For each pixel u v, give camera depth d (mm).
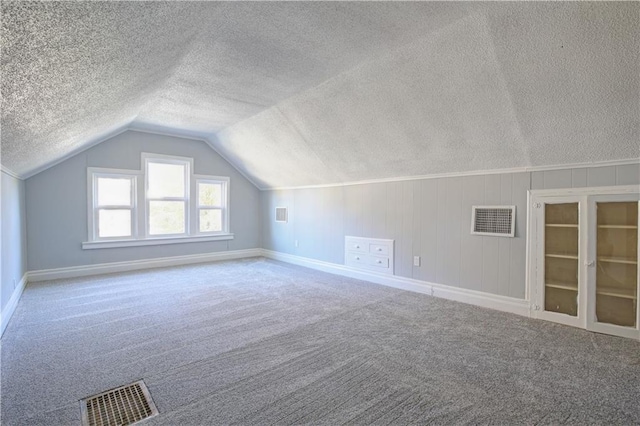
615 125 2373
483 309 3365
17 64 1166
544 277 3053
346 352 2363
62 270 4582
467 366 2152
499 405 1728
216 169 6125
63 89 1693
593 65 2047
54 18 1005
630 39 1842
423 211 3982
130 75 2109
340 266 5059
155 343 2516
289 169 5332
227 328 2828
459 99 2709
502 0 1846
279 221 6309
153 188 5418
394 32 2211
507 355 2309
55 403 1752
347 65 2730
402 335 2672
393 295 3887
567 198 2895
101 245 4855
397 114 3162
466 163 3445
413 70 2609
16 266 3523
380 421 1600
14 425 1568
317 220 5465
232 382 1966
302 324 2930
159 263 5484
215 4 1692
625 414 1652
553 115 2496
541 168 3035
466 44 2229
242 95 3477
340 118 3572
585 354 2322
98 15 1141
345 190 4973
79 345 2469
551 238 3043
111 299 3641
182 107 3945
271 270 5336
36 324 2881
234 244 6434
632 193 2578
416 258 4059
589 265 2775
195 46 2355
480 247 3482
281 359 2260
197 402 1767
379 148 3801
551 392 1846
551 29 1936
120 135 5004
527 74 2268
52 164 4352
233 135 5145
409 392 1851
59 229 4547
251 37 2264
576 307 2883
